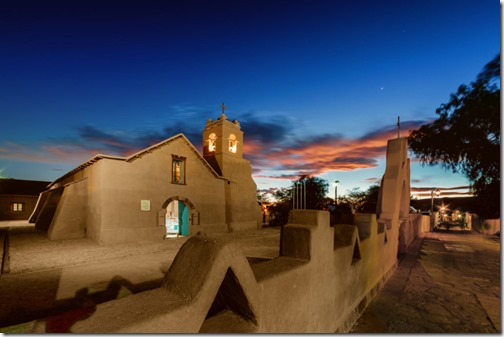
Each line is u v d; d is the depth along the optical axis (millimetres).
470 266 11305
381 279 8562
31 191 29672
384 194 12219
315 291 4027
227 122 20734
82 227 13516
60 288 6301
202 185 17000
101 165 12023
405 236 14828
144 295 2061
